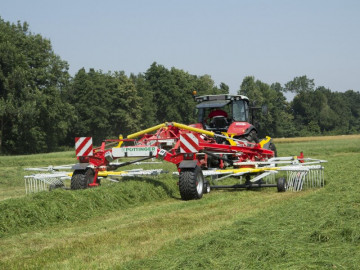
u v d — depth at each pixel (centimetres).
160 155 998
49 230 712
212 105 1438
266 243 536
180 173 980
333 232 582
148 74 8788
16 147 5450
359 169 1450
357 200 809
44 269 494
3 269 502
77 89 7388
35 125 5600
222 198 984
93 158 1022
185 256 502
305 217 683
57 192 848
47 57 5966
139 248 561
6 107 5047
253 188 1165
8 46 5238
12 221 717
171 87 8644
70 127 7038
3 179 1580
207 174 1078
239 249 523
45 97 5441
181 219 739
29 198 805
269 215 722
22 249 589
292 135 12594
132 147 1014
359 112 17375
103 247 575
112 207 878
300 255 494
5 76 5272
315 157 2288
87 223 762
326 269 445
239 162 1144
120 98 7700
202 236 598
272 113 11400
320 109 13738
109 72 7888
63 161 2661
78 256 539
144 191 985
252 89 11100
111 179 1096
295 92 16825
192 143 995
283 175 1327
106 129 7512
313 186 1132
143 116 8162
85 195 865
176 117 8631
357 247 522
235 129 1381
